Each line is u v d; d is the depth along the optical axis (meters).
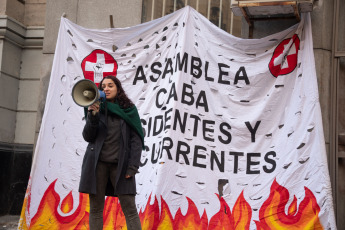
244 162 5.88
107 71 6.51
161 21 6.48
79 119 6.38
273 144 5.87
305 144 5.71
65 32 6.70
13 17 8.94
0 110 8.57
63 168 6.24
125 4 7.43
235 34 7.18
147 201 5.70
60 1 7.64
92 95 4.33
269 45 6.15
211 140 5.97
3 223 7.84
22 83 9.08
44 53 7.64
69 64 6.59
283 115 5.93
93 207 4.49
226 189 5.80
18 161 8.83
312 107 5.79
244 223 5.66
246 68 6.15
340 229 6.28
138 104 6.32
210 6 7.27
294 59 6.03
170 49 6.36
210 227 5.65
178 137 5.84
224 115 6.05
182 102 5.96
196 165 5.84
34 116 8.95
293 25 6.32
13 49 8.92
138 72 6.43
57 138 6.34
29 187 6.17
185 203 5.68
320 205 5.51
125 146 4.48
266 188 5.74
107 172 4.51
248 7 6.15
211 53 6.23
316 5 6.56
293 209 5.60
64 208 6.13
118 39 6.59
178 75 6.00
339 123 6.48
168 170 5.68
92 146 4.47
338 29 6.65
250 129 5.96
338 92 6.48
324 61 6.49
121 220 5.92
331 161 6.33
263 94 6.07
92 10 7.52
